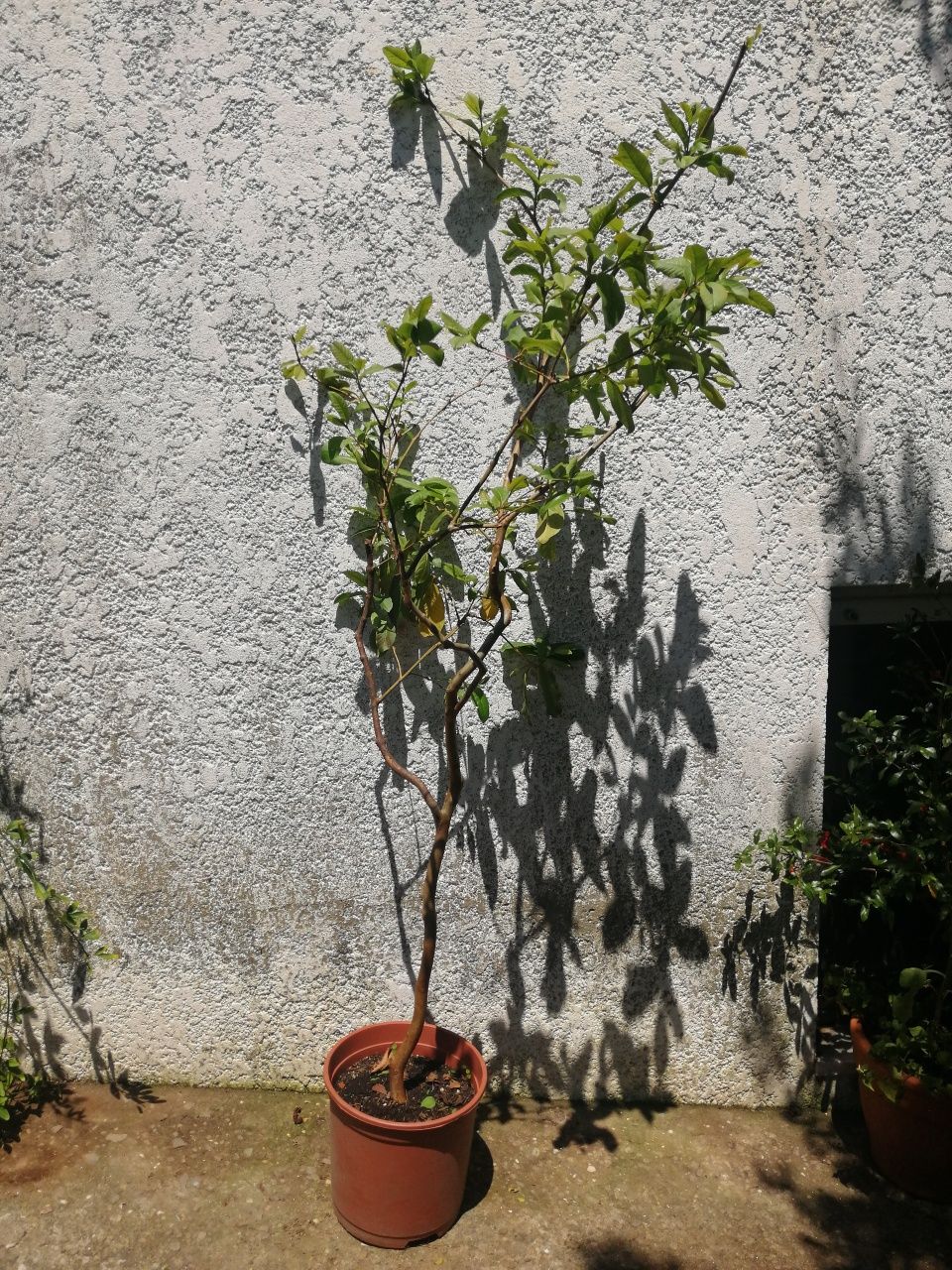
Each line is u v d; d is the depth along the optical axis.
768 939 2.93
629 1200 2.64
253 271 2.66
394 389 2.71
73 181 2.62
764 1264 2.47
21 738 2.82
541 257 2.32
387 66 2.60
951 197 2.67
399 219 2.65
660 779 2.87
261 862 2.87
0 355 2.69
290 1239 2.47
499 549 2.41
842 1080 2.98
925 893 2.80
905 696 2.78
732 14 2.61
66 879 2.87
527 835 2.88
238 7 2.57
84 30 2.57
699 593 2.81
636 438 2.75
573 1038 2.96
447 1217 2.50
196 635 2.79
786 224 2.69
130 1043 2.94
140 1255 2.42
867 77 2.64
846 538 2.79
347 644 2.79
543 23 2.60
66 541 2.75
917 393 2.75
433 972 2.91
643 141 2.64
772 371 2.74
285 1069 2.95
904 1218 2.63
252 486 2.74
